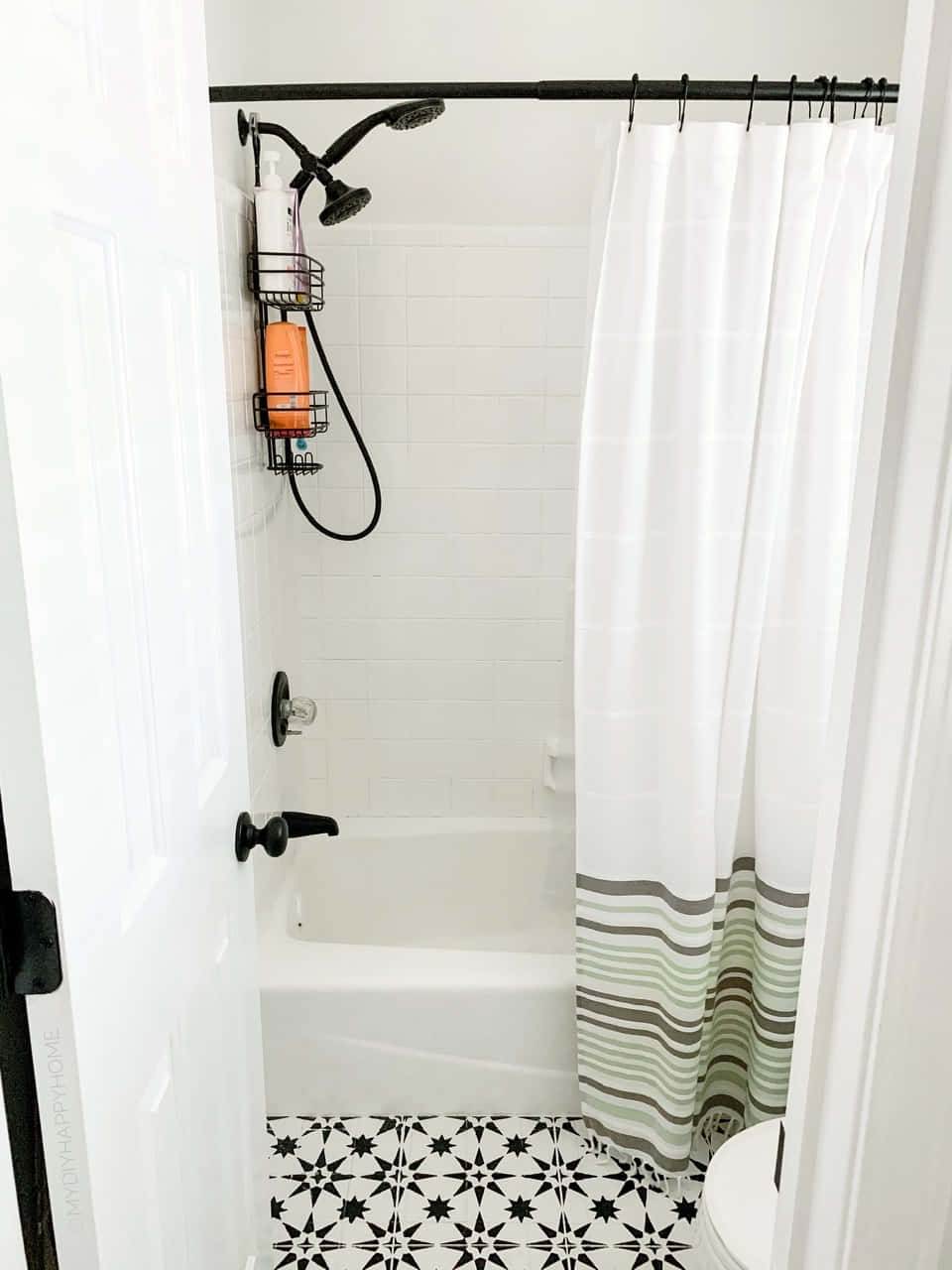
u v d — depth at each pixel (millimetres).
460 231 2146
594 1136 1875
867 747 549
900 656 509
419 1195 1746
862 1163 577
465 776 2500
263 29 2010
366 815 2520
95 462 725
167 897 904
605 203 1469
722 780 1660
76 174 681
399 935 2475
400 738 2471
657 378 1515
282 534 2176
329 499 2293
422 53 2088
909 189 493
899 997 536
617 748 1641
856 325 1487
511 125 2102
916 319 486
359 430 2256
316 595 2355
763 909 1707
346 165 2109
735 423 1495
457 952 1928
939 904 512
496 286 2180
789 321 1469
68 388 671
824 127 1411
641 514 1558
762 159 1416
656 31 2082
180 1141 953
